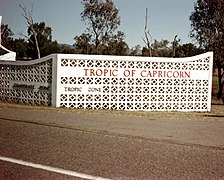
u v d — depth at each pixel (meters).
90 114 14.89
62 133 10.34
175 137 10.09
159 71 19.42
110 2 45.66
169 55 46.31
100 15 45.97
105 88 18.67
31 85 19.06
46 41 53.19
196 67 20.02
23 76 19.48
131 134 10.39
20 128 11.02
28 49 54.38
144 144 9.11
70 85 18.12
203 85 20.20
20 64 19.42
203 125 12.56
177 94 19.78
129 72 18.97
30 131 10.55
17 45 55.84
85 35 47.09
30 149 8.34
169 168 7.01
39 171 6.69
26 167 6.93
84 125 11.77
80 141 9.30
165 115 15.88
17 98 19.69
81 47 47.56
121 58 18.73
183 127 11.98
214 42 35.59
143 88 19.23
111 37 46.69
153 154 8.08
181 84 19.81
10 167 6.92
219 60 35.75
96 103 18.59
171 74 19.61
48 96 18.45
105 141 9.37
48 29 53.22
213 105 26.20
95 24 46.16
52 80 18.11
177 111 19.42
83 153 8.03
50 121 12.41
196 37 37.03
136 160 7.53
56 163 7.20
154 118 14.22
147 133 10.62
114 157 7.73
